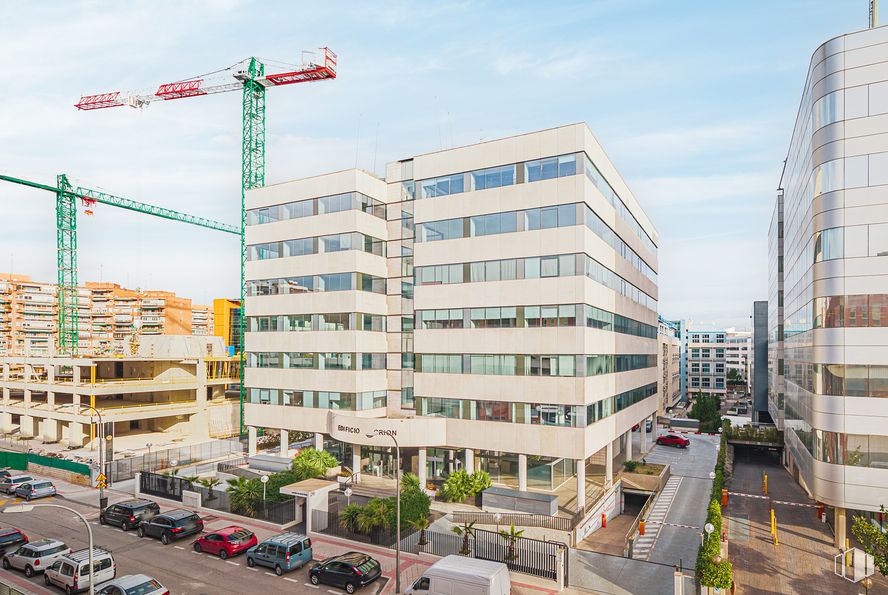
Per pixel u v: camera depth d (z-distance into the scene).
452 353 43.41
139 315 154.75
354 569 26.61
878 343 30.78
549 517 35.16
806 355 37.31
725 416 110.38
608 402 44.12
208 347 78.94
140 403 74.69
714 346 164.75
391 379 52.38
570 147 39.47
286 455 53.19
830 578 27.95
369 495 41.62
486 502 38.53
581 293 38.62
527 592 26.22
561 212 39.66
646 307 62.44
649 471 47.84
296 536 30.58
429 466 45.44
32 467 52.16
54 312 152.50
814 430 33.38
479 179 43.06
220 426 75.75
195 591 26.83
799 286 41.69
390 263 52.84
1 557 32.12
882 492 30.30
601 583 27.22
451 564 23.84
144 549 32.78
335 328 50.16
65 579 27.33
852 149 31.77
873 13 34.66
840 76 32.22
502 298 41.62
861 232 31.41
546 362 39.62
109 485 47.38
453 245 43.91
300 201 52.91
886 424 30.44
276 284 54.28
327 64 85.81
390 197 52.97
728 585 23.44
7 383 75.44
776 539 33.34
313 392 51.34
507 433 40.84
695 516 39.28
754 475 51.78
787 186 51.75
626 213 52.38
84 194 108.12
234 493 39.31
